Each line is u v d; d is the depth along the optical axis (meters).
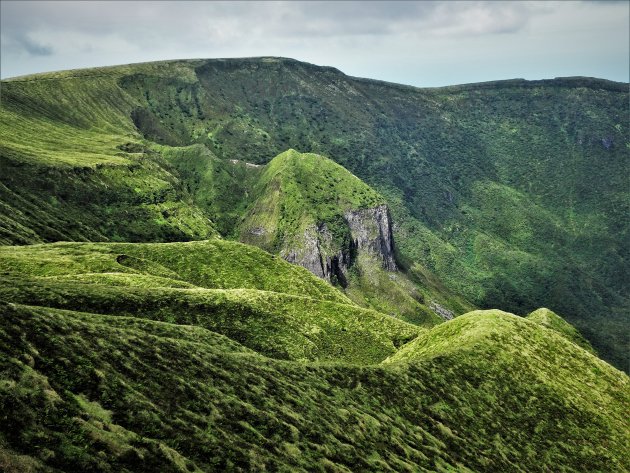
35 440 34.34
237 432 46.91
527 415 83.75
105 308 96.31
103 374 44.34
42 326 46.62
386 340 123.19
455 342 101.56
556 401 89.62
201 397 49.09
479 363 91.56
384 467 54.38
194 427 43.94
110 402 41.88
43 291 94.25
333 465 49.72
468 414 77.56
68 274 134.12
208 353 59.94
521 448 75.38
